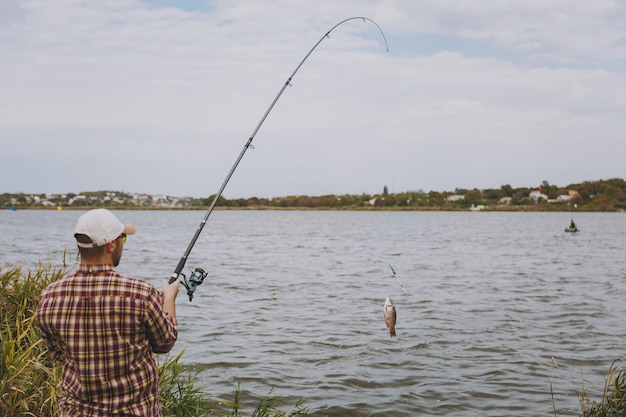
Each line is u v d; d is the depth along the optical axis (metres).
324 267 23.83
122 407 2.84
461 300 15.14
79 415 2.85
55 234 48.28
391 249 35.09
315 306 14.10
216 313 12.97
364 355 9.52
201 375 8.31
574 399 7.49
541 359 9.31
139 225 79.06
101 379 2.82
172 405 5.42
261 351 9.69
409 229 68.88
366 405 7.29
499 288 17.56
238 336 10.77
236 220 109.94
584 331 11.34
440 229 69.38
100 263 2.88
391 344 10.23
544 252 33.28
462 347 10.08
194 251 32.22
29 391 4.73
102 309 2.81
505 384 8.07
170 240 42.94
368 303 14.61
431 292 16.66
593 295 16.08
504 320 12.41
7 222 82.38
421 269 23.34
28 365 4.80
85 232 2.83
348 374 8.50
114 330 2.81
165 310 3.15
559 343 10.38
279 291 16.58
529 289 17.36
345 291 16.75
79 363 2.83
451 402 7.40
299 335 10.89
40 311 2.89
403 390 7.83
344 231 62.47
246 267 23.55
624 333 11.19
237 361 9.07
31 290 6.05
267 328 11.49
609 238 49.44
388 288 17.47
